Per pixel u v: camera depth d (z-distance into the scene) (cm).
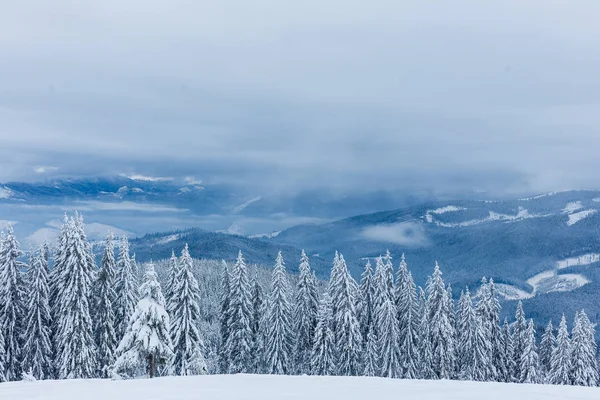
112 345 4988
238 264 6153
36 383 2711
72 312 4647
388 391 2153
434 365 5950
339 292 5734
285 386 2356
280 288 6094
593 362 6091
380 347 5822
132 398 2036
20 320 4722
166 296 5691
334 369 5619
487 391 2159
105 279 5009
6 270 4562
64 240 4819
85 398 2067
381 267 5972
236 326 6062
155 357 3259
